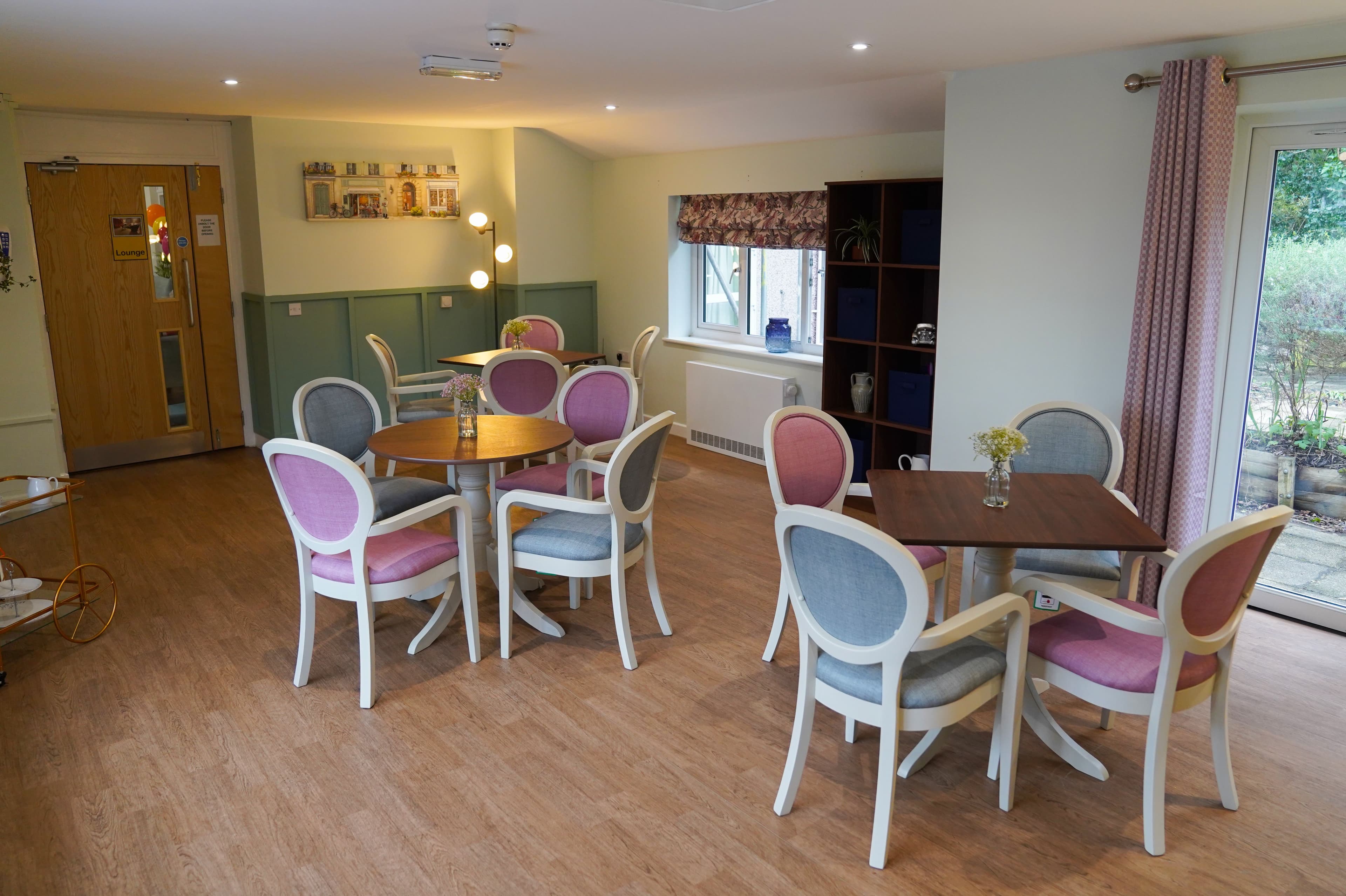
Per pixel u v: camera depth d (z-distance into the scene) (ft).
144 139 21.59
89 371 21.74
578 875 8.20
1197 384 12.54
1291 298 12.48
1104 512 9.95
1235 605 8.44
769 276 21.91
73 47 12.28
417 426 14.34
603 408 15.62
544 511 18.53
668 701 11.17
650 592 12.80
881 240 17.42
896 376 17.76
